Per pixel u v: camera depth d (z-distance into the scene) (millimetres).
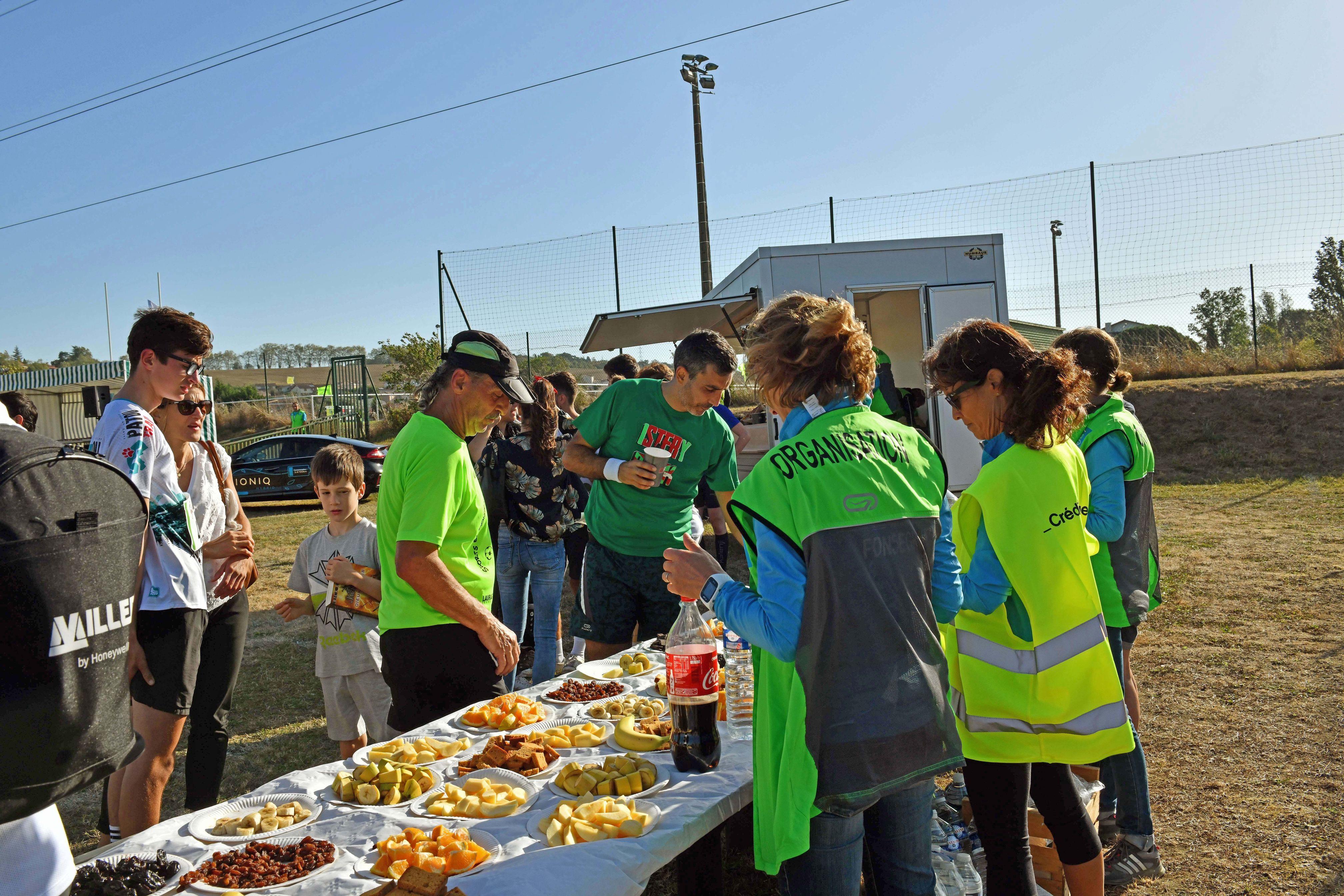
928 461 1873
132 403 2867
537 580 4770
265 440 15812
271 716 5152
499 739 2375
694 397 3648
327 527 3900
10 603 1103
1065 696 2053
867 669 1646
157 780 2832
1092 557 2863
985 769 2100
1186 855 3082
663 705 2676
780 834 1666
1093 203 15070
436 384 2861
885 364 7910
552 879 1664
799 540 1667
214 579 3201
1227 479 12320
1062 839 2160
